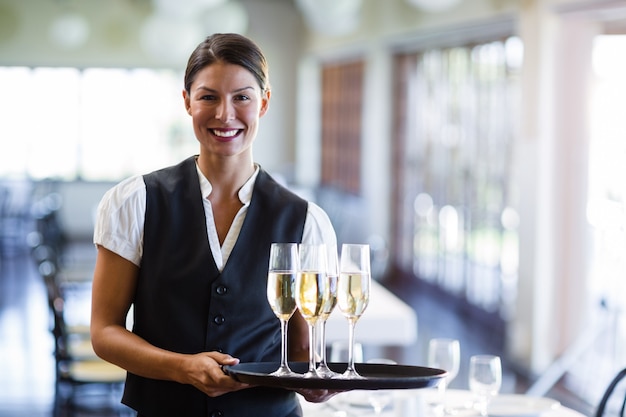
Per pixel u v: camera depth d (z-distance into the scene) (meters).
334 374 2.00
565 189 7.25
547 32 7.25
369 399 2.80
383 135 12.30
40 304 10.42
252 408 2.19
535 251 7.36
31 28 16.16
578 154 7.20
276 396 2.22
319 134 16.56
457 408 2.94
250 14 16.78
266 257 2.22
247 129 2.14
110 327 2.15
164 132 16.67
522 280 7.58
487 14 8.63
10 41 16.12
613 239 6.78
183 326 2.16
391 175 12.30
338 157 15.27
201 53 2.13
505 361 7.88
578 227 7.21
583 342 6.93
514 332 7.71
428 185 11.03
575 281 7.25
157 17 12.91
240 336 2.18
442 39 10.23
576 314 7.26
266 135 16.98
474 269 9.59
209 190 2.22
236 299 2.18
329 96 15.88
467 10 9.16
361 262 2.01
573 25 7.13
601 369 6.80
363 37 13.05
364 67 13.66
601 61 7.05
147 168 16.70
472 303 9.65
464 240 9.88
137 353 2.07
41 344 8.47
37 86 16.39
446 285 10.44
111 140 16.61
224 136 2.13
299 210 2.27
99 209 2.21
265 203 2.24
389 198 12.31
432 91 10.88
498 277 8.92
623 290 6.65
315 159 16.73
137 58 16.38
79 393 6.68
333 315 4.55
